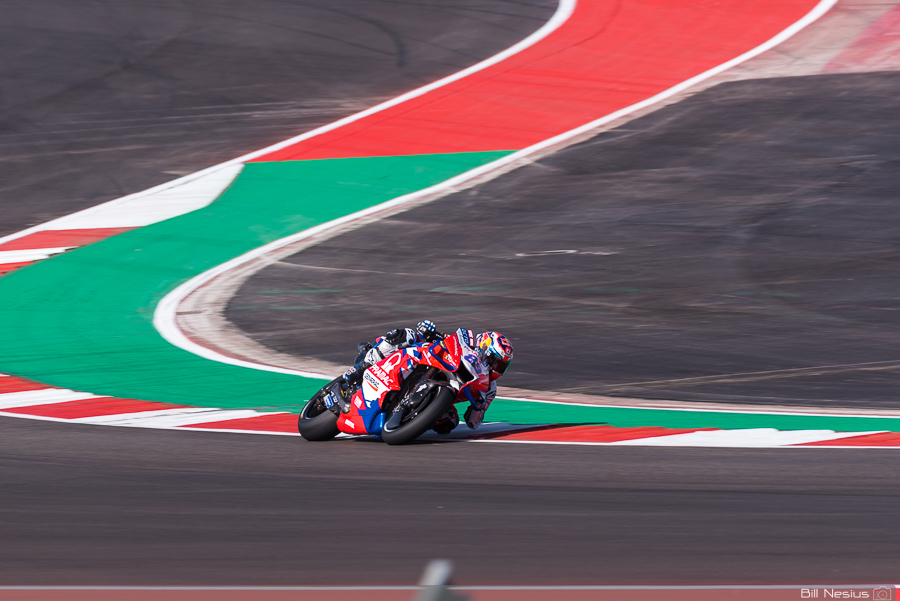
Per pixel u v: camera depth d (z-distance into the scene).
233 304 60.75
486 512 21.91
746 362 46.62
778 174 83.38
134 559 18.08
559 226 75.12
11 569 17.39
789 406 38.38
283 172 89.00
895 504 22.75
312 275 66.62
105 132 100.50
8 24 125.94
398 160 91.00
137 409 37.78
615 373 44.84
